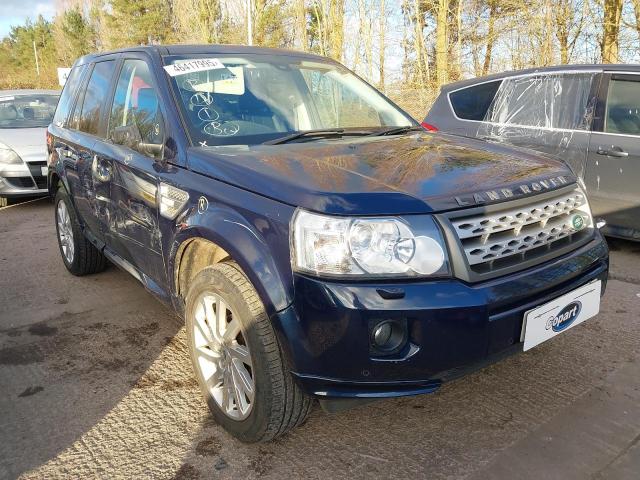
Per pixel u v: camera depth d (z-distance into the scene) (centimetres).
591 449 253
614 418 274
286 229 224
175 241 286
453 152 292
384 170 252
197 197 269
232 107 326
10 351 363
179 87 325
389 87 1571
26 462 256
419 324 212
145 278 353
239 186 252
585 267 261
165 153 304
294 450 261
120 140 325
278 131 325
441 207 223
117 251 390
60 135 480
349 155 276
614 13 1166
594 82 542
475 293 217
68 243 505
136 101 356
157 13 3959
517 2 1312
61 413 294
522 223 240
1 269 533
